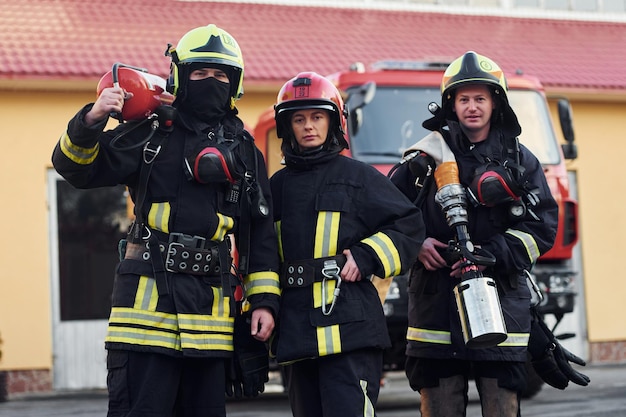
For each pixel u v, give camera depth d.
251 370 6.16
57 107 19.25
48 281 19.06
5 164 18.97
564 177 13.76
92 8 21.67
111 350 5.89
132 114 6.00
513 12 25.50
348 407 6.06
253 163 6.22
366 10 24.36
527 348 6.79
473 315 6.33
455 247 6.55
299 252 6.29
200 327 5.88
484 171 6.52
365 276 6.22
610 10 26.39
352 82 13.16
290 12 23.47
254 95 20.38
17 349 18.81
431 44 23.28
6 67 18.75
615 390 14.84
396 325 11.91
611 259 22.09
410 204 6.41
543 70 22.53
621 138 22.39
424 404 6.87
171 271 5.91
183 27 21.75
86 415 13.65
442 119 6.86
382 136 12.91
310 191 6.39
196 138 6.07
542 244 6.70
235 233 6.21
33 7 21.25
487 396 6.70
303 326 6.18
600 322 21.88
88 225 19.45
